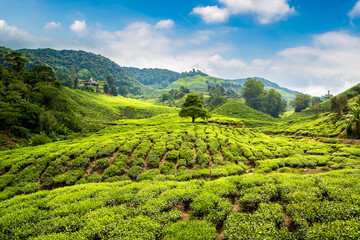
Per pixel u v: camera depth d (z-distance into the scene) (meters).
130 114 126.50
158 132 42.19
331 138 45.25
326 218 9.78
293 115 151.00
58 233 10.70
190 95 75.38
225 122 73.56
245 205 12.84
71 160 26.09
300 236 9.22
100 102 143.62
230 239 9.48
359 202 10.16
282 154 31.09
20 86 68.19
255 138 47.03
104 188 16.48
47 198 15.03
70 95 123.12
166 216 11.76
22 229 11.24
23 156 26.22
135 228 10.58
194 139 36.19
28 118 54.00
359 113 39.34
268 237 9.03
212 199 13.12
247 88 189.50
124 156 26.95
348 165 21.70
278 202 12.66
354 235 7.93
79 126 73.12
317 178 14.91
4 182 20.70
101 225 11.01
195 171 23.38
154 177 21.56
